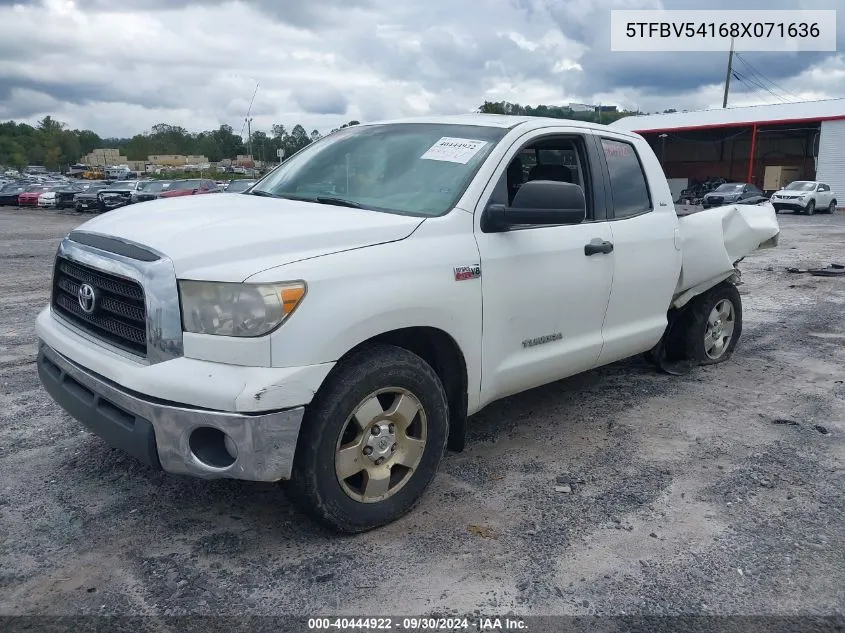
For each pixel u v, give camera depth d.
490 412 5.05
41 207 37.47
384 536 3.39
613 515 3.63
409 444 3.46
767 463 4.29
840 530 3.53
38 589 2.92
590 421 4.91
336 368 3.18
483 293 3.71
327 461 3.13
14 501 3.61
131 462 4.07
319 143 4.79
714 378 5.93
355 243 3.26
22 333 7.16
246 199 4.10
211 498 3.69
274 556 3.20
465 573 3.11
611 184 4.71
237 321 2.90
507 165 3.96
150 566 3.10
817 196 33.53
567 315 4.30
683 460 4.31
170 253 3.03
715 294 5.97
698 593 3.01
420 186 3.89
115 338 3.25
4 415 4.76
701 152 55.34
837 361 6.52
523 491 3.87
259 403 2.87
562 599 2.95
